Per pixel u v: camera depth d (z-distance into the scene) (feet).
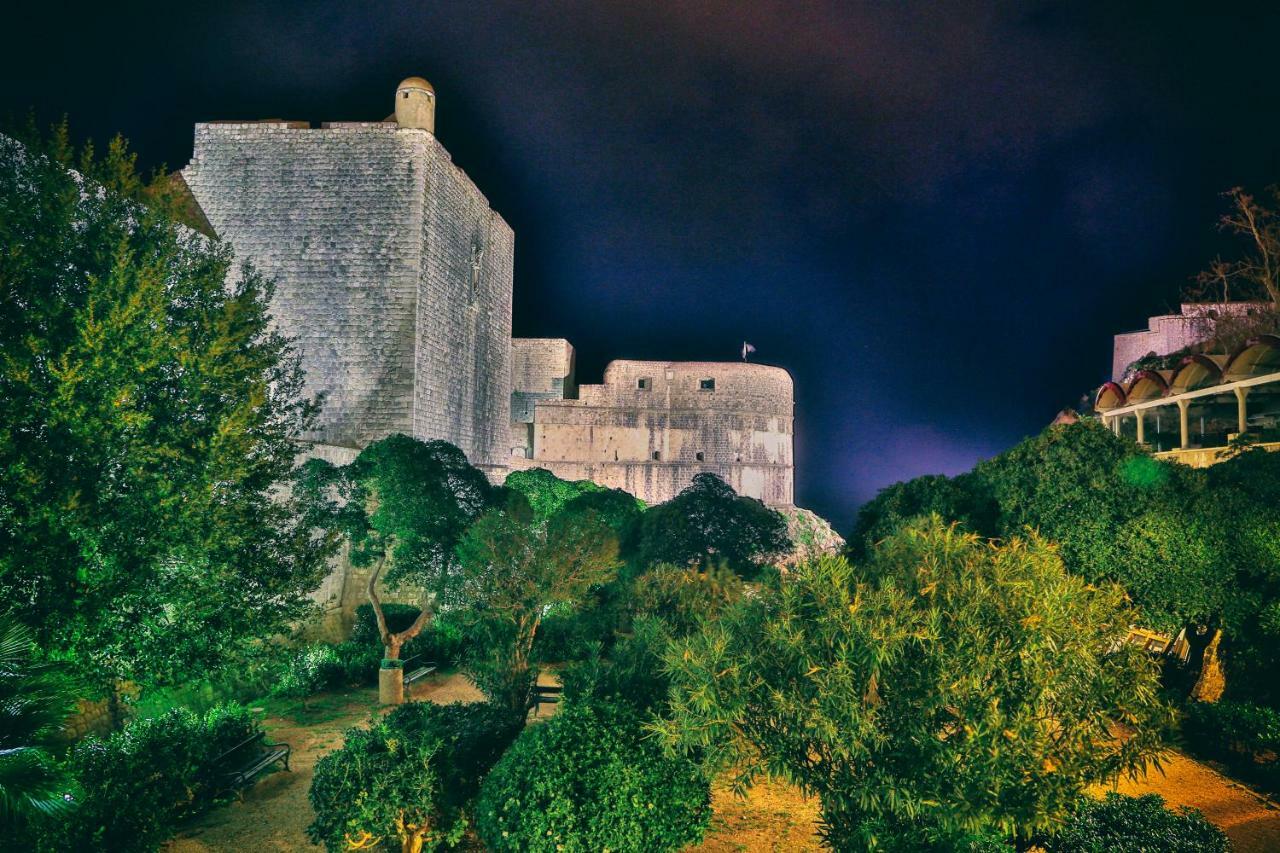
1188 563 40.01
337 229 106.11
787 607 23.12
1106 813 26.94
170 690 43.29
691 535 64.44
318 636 67.56
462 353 122.21
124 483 32.24
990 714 20.40
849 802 22.09
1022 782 20.66
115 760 28.22
